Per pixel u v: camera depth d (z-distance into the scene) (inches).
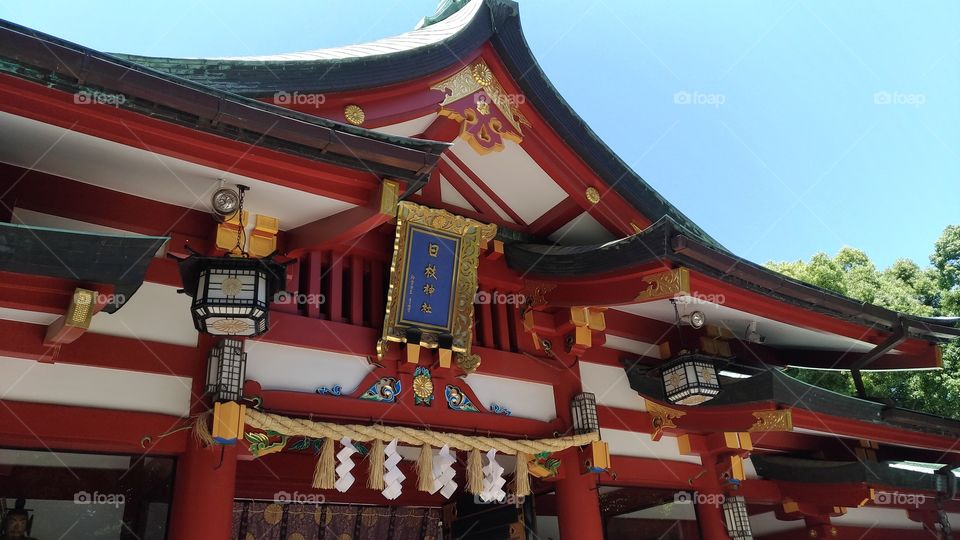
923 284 989.2
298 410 292.8
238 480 364.2
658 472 407.2
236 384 267.6
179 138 227.6
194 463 259.1
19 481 240.1
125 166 254.7
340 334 318.0
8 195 248.8
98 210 267.7
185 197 280.5
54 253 184.1
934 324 421.1
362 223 267.3
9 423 231.3
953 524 596.4
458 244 343.9
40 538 237.3
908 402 810.8
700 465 430.9
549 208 418.3
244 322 253.3
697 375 374.6
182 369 272.5
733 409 408.5
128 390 258.4
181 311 282.4
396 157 247.8
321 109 308.8
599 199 407.2
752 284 348.2
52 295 196.4
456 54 349.4
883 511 556.4
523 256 388.5
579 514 359.3
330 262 334.3
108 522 248.7
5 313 204.5
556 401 381.4
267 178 249.8
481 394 355.3
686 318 414.9
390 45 410.9
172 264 284.8
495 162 390.3
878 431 444.5
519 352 381.1
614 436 399.5
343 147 238.4
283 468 372.5
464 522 430.6
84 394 249.1
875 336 423.5
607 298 356.2
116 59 198.2
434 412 330.3
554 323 391.9
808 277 954.1
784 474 477.7
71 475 248.8
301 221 303.4
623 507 398.6
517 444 341.7
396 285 326.3
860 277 1002.1
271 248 296.4
